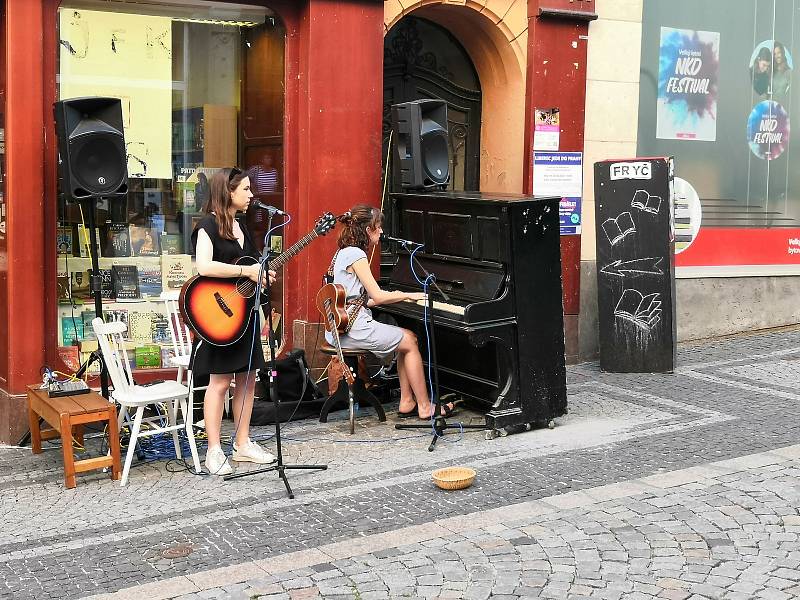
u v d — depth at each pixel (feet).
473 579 15.20
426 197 24.53
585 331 30.91
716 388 27.02
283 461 21.36
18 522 18.16
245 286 20.17
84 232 23.70
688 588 14.76
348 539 16.98
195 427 23.44
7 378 22.85
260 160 25.85
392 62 29.48
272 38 25.59
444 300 23.25
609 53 30.76
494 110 30.83
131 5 24.00
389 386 25.84
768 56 33.71
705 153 32.99
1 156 22.79
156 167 24.71
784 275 34.68
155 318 24.73
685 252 32.99
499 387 23.24
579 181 30.35
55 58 23.00
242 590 14.92
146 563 16.20
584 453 21.53
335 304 23.21
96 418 20.07
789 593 14.55
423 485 19.69
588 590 14.76
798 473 19.70
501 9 29.09
